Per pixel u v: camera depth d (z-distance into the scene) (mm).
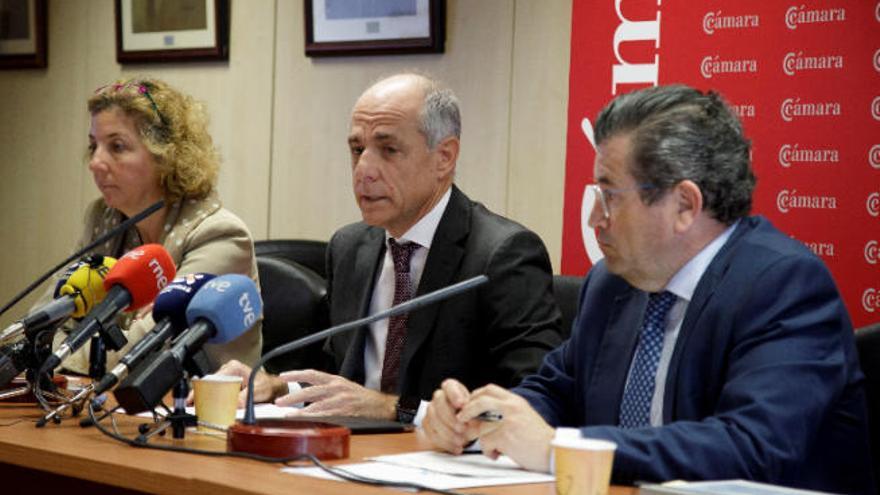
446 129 2811
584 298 2293
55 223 5008
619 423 2090
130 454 1830
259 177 4434
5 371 2266
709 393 1943
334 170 4262
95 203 3432
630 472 1709
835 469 1955
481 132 3900
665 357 2041
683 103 1961
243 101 4465
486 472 1758
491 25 3873
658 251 1968
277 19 4375
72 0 4918
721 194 1961
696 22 3430
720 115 1979
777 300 1910
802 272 1927
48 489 2180
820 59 3225
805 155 3256
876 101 3145
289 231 4375
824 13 3213
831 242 3221
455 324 2717
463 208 2838
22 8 5008
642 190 1933
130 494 2053
